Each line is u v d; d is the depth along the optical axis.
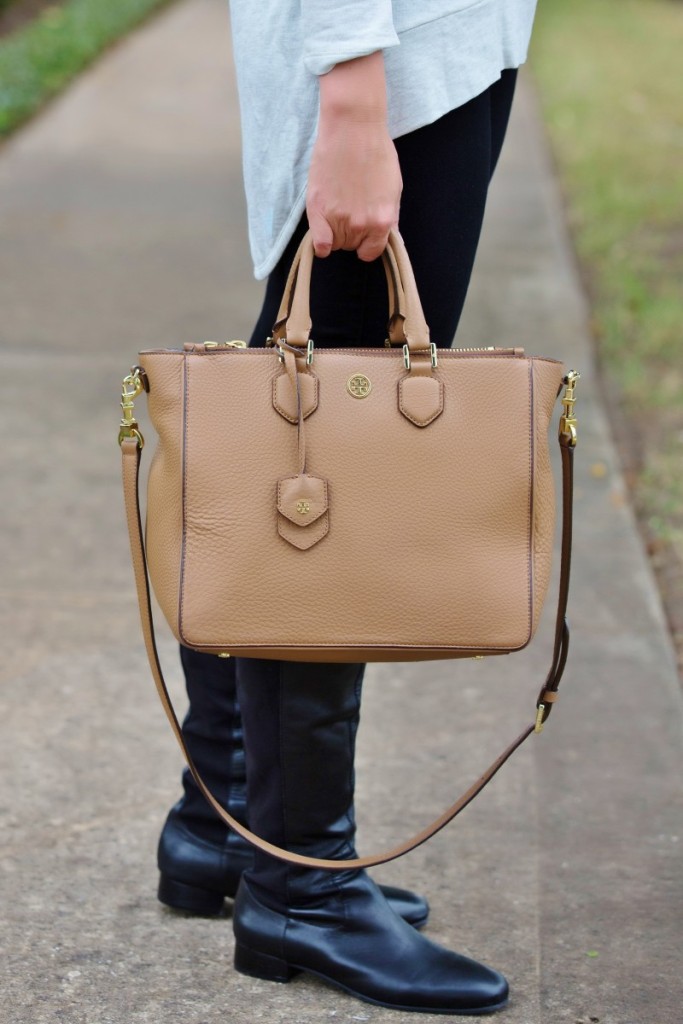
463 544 1.52
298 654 1.54
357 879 1.75
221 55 12.86
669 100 12.16
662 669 2.82
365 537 1.51
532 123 10.55
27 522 3.53
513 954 1.85
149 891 2.01
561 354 4.97
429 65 1.54
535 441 1.54
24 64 10.74
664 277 6.20
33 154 8.43
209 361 1.53
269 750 1.70
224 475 1.51
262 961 1.76
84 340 5.05
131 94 10.55
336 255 1.61
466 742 2.51
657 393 4.59
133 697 2.66
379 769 2.40
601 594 3.18
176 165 8.33
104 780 2.34
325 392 1.52
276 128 1.60
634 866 2.10
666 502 3.74
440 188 1.60
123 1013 1.69
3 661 2.79
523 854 2.13
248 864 1.90
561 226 7.18
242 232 6.86
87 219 6.95
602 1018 1.70
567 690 2.73
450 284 1.64
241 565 1.51
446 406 1.53
